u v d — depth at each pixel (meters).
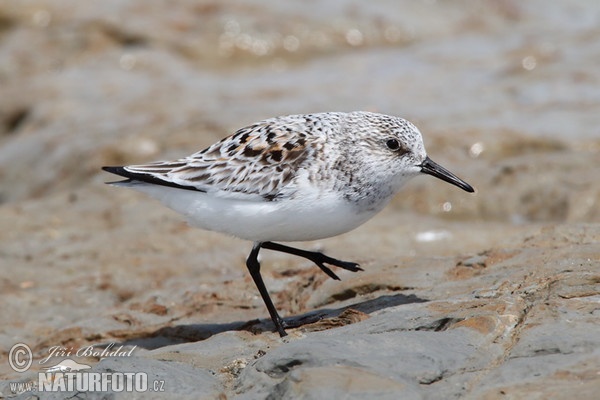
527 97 22.47
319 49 29.92
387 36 30.47
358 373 7.74
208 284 13.36
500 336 8.59
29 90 26.12
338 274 12.36
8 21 29.84
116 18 29.44
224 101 24.05
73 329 11.97
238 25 29.92
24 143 22.98
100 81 26.41
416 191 18.08
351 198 10.25
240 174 10.28
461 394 7.61
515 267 10.93
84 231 17.14
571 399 7.26
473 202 17.61
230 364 8.97
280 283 12.84
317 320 10.56
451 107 22.11
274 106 22.94
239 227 10.41
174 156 20.08
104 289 14.22
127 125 22.52
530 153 19.16
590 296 9.25
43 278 14.77
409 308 9.86
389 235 16.05
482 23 31.39
